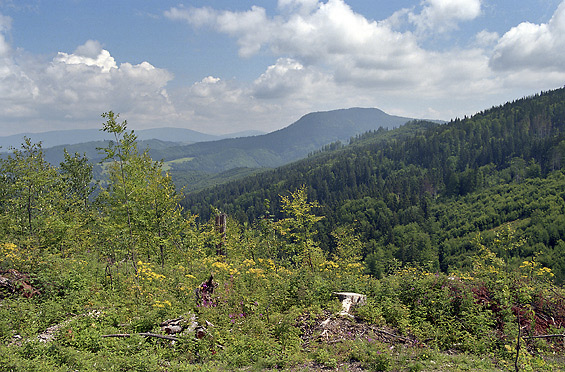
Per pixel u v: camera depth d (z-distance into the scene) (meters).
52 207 17.95
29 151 19.72
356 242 25.11
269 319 9.74
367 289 12.52
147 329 8.92
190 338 8.12
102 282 12.43
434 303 10.56
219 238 17.80
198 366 7.00
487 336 9.18
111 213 16.06
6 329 8.16
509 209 127.81
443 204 154.62
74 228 16.20
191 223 18.64
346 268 18.09
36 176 18.59
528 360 7.63
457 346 9.01
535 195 127.81
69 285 11.04
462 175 168.38
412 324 9.97
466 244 108.81
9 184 21.48
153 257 17.39
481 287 11.03
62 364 6.61
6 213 19.61
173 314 9.58
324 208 153.75
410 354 8.08
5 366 6.09
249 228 18.56
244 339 8.46
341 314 10.16
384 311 10.56
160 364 7.02
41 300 10.16
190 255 17.48
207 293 10.88
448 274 12.80
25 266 11.26
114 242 13.77
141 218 16.25
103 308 9.91
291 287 11.88
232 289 11.48
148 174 16.89
